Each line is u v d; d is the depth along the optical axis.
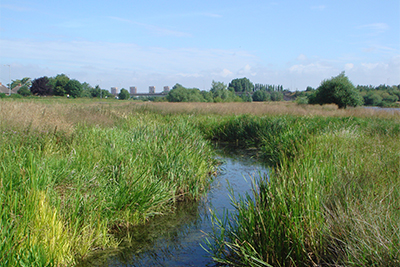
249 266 3.23
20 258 2.72
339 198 3.47
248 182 6.80
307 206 3.24
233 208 5.25
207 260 3.68
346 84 29.62
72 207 3.85
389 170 4.52
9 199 3.19
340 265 2.75
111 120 10.26
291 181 3.98
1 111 6.96
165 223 4.73
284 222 3.23
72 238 3.47
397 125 10.32
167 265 3.55
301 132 9.19
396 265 2.42
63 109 10.30
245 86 138.12
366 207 3.04
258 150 10.84
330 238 3.05
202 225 4.66
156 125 8.55
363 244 2.67
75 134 6.91
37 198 3.32
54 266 3.02
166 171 5.95
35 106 8.79
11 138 5.59
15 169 3.88
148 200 4.83
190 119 14.79
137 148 6.34
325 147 6.34
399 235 2.64
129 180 4.87
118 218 4.41
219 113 19.19
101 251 3.80
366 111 19.58
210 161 8.00
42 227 3.13
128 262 3.61
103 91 88.12
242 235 3.45
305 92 98.62
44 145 5.76
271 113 18.42
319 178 4.02
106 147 6.08
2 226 2.85
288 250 3.09
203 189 6.28
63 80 76.06
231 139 12.95
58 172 4.38
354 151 5.88
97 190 4.46
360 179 4.09
